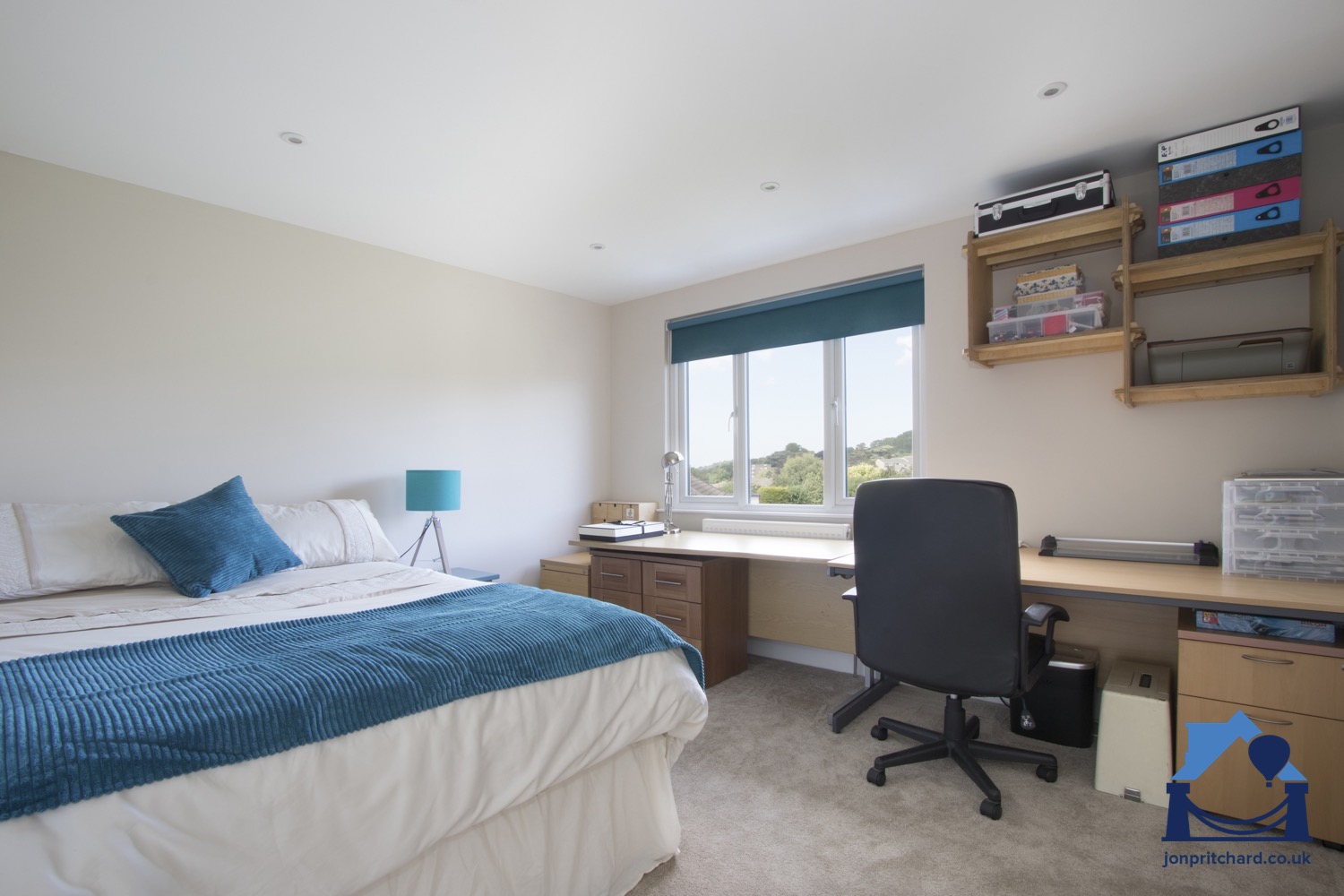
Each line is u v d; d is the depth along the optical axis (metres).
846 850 1.74
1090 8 1.61
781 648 3.52
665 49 1.77
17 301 2.28
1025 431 2.76
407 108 2.05
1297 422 2.22
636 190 2.65
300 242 3.00
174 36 1.69
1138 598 1.89
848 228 3.08
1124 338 2.29
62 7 1.57
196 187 2.59
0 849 0.77
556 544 4.06
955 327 2.95
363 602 1.98
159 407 2.58
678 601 3.12
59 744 0.89
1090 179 2.33
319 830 1.03
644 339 4.27
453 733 1.23
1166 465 2.45
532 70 1.86
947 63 1.83
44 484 2.32
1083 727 2.38
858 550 2.05
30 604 1.87
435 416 3.47
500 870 1.32
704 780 2.15
